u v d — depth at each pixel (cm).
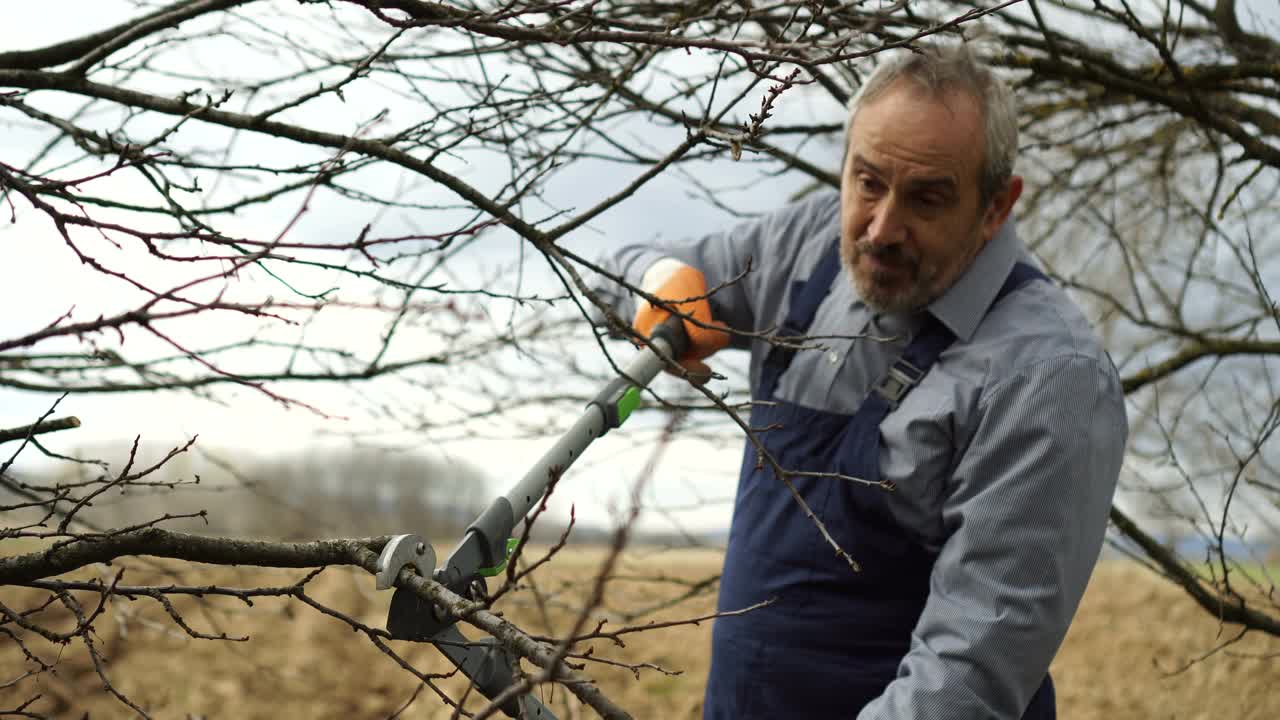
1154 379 306
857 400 204
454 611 130
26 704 159
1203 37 302
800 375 211
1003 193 198
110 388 218
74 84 149
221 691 461
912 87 187
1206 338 299
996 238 202
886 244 190
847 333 209
